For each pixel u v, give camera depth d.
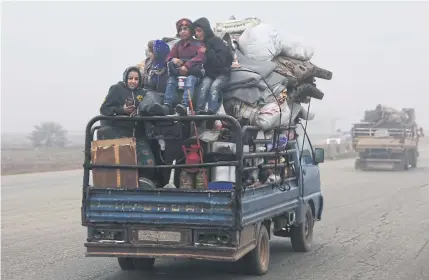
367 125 39.69
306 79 11.40
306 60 11.53
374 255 11.81
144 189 8.60
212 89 9.45
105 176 8.86
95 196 8.79
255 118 9.55
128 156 8.81
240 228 8.27
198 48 9.66
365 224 16.03
